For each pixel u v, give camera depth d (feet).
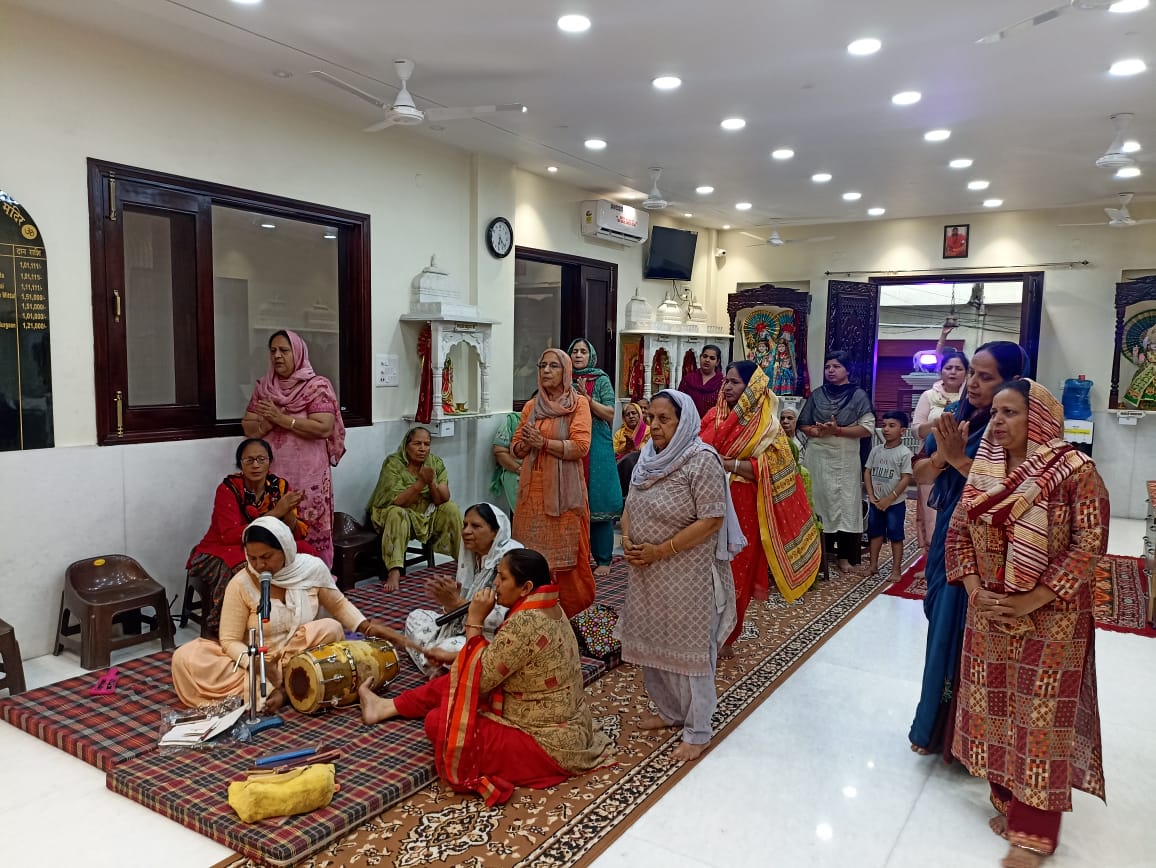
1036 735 6.94
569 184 21.26
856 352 25.89
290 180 14.25
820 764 8.82
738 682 10.99
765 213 25.17
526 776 8.09
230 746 8.55
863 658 11.98
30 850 7.00
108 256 11.78
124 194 11.95
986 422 8.23
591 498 15.90
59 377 11.30
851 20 10.79
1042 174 19.48
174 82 12.42
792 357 26.78
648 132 16.21
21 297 10.83
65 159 11.21
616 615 11.98
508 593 8.11
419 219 16.90
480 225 18.11
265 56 12.33
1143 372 22.74
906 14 10.59
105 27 11.30
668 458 8.87
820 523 16.72
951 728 8.68
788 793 8.21
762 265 28.30
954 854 7.23
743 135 16.37
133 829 7.34
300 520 12.58
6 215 10.62
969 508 7.26
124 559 11.72
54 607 11.32
